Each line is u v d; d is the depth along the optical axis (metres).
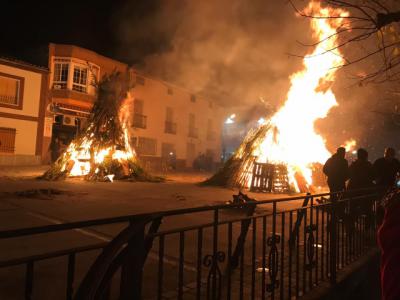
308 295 3.79
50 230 1.64
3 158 23.17
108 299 1.95
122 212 8.43
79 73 26.78
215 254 2.84
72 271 1.82
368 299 5.26
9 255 4.83
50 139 25.80
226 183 16.53
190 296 3.66
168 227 7.04
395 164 7.00
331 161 8.08
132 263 1.98
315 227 4.21
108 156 16.92
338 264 4.74
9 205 8.62
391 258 1.66
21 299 3.49
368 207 6.02
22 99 24.11
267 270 4.62
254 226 3.29
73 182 15.05
